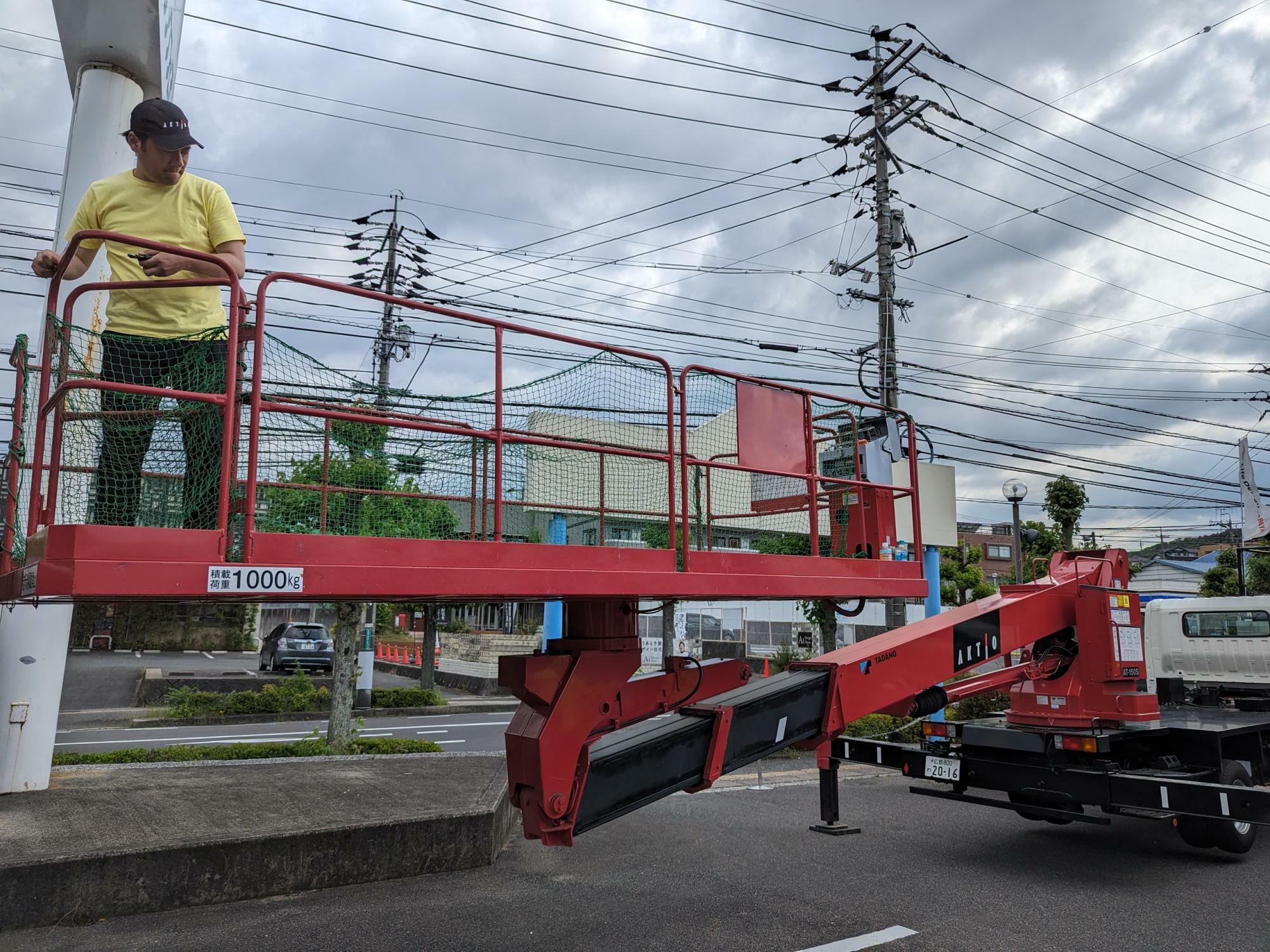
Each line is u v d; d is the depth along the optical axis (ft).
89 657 93.25
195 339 13.20
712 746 14.82
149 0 21.77
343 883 18.54
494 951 14.92
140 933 15.43
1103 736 21.42
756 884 19.19
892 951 15.15
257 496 15.20
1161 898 18.52
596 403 17.13
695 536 20.39
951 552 137.90
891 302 58.54
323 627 73.00
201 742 42.39
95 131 22.67
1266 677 30.71
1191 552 200.85
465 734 48.16
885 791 31.24
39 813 19.16
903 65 57.72
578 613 14.82
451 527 18.21
